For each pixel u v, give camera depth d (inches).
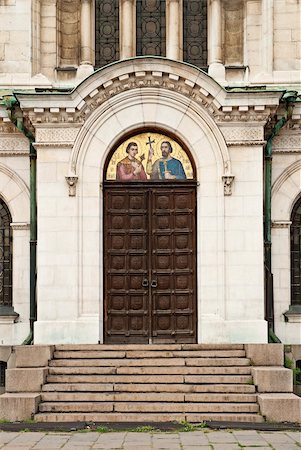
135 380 693.9
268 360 719.1
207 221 791.7
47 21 853.8
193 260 803.4
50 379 697.6
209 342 775.7
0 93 832.3
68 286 782.5
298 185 836.6
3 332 824.3
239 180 789.2
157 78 788.6
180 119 799.1
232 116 786.8
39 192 789.2
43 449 543.5
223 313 778.2
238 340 773.3
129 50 849.5
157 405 660.7
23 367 716.7
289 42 847.1
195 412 658.8
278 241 834.8
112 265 807.1
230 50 859.4
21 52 842.8
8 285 844.0
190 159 809.5
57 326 776.9
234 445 554.6
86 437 588.1
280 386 680.4
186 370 706.2
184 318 800.9
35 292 815.7
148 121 798.5
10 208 838.5
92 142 796.6
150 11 866.8
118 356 733.9
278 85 838.5
